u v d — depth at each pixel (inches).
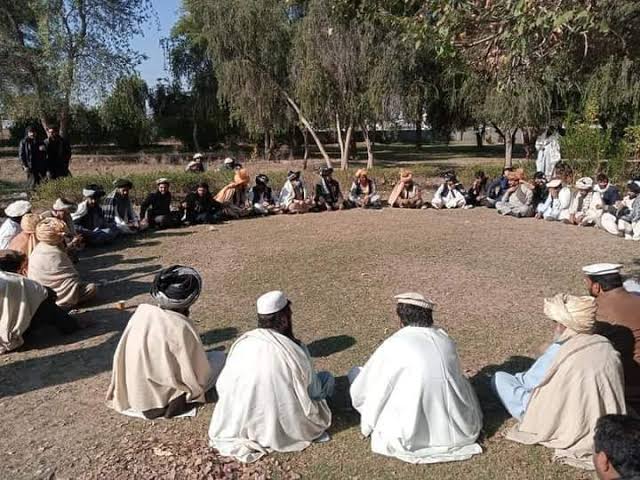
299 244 400.2
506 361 210.2
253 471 148.6
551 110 759.7
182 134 1518.2
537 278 310.8
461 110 948.0
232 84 874.8
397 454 152.5
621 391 150.3
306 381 159.3
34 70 941.2
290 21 890.7
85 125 1154.0
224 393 159.2
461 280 308.7
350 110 826.2
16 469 154.9
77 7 973.8
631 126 671.1
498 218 497.0
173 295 177.2
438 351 155.1
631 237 405.4
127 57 1031.6
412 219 491.2
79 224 411.2
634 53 203.9
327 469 149.4
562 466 147.9
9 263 240.8
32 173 576.4
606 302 172.2
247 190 531.2
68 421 178.9
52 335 248.2
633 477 81.4
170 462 154.3
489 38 191.2
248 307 276.5
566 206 473.7
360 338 234.4
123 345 179.8
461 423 154.7
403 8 242.2
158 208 466.0
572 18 163.9
